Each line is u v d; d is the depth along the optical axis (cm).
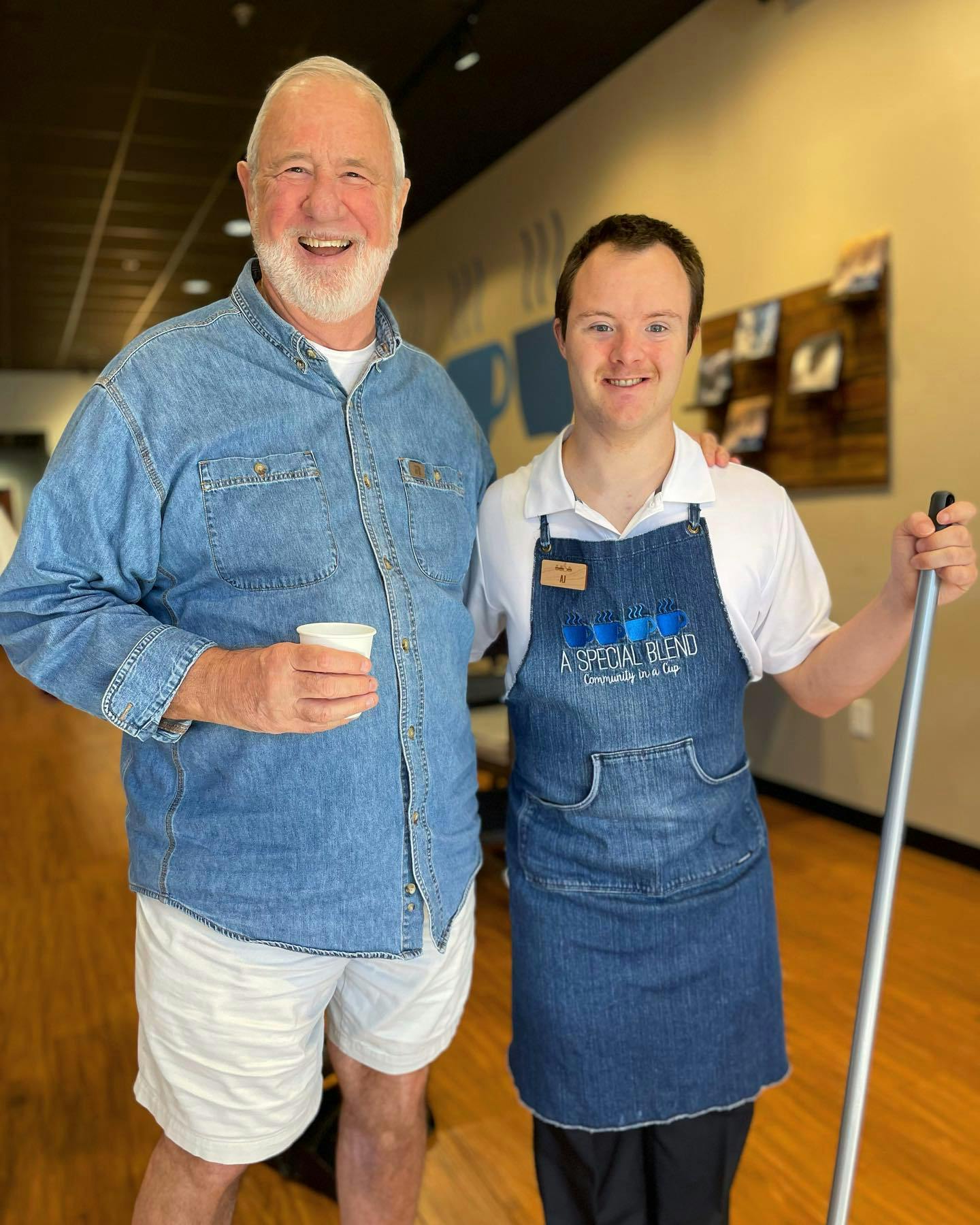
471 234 693
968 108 338
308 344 139
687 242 136
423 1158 164
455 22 461
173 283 943
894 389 377
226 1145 138
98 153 607
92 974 306
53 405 1444
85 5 430
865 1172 205
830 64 387
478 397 704
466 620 151
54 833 450
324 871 135
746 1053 152
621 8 451
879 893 127
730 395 457
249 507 134
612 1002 148
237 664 119
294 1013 141
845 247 383
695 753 145
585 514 144
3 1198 205
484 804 349
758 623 152
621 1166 154
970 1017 262
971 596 355
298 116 136
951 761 369
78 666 127
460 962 155
